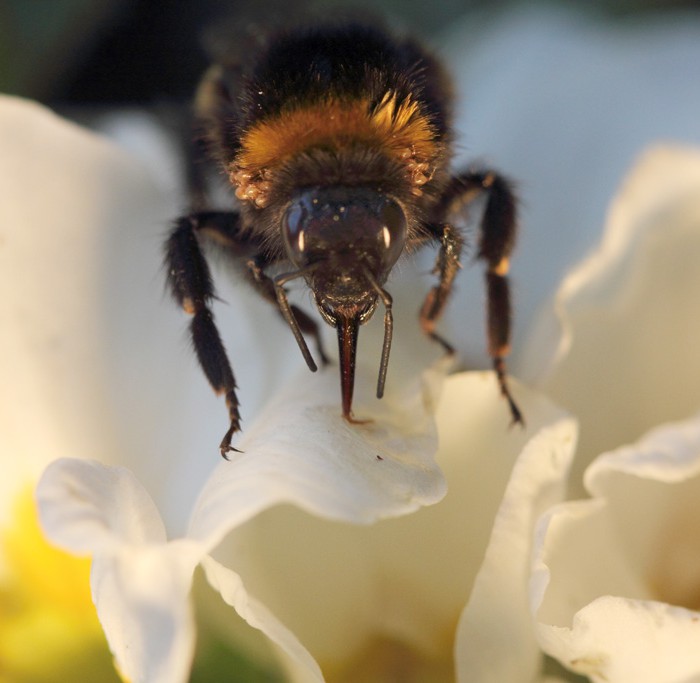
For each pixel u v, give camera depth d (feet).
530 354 0.48
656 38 0.55
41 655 0.46
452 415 0.45
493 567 0.43
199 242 0.48
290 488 0.42
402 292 0.47
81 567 0.47
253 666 0.46
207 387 0.48
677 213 0.47
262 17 0.52
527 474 0.44
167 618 0.42
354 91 0.46
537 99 0.54
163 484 0.48
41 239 0.48
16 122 0.49
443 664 0.45
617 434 0.47
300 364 0.46
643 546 0.45
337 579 0.45
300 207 0.45
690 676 0.43
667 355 0.47
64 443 0.47
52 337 0.48
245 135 0.47
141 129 0.55
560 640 0.43
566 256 0.52
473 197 0.49
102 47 0.59
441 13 0.60
